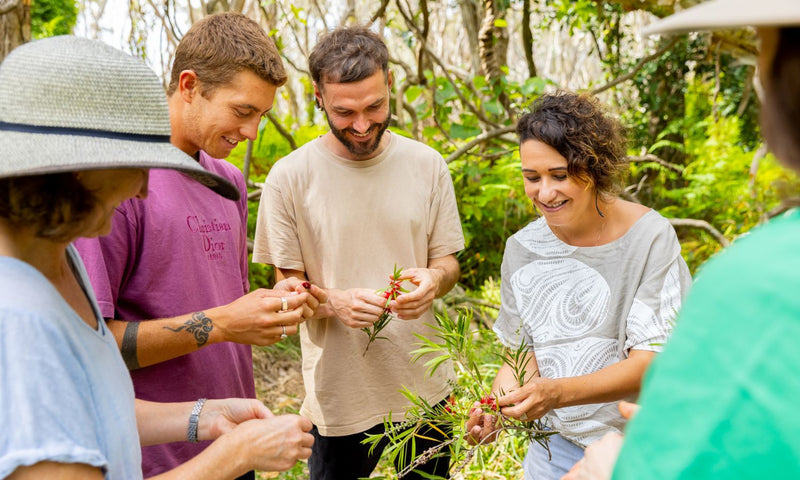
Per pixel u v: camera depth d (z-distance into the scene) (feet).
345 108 6.67
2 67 3.17
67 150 3.04
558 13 21.45
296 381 14.32
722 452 2.05
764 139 2.35
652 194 24.56
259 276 16.07
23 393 2.83
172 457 5.88
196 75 5.83
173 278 5.84
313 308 6.60
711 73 23.25
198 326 5.60
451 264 7.81
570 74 31.76
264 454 4.12
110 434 3.35
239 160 17.11
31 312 2.94
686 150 24.86
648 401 2.28
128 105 3.28
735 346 2.08
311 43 20.52
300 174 7.32
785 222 2.20
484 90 17.63
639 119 25.63
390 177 7.37
